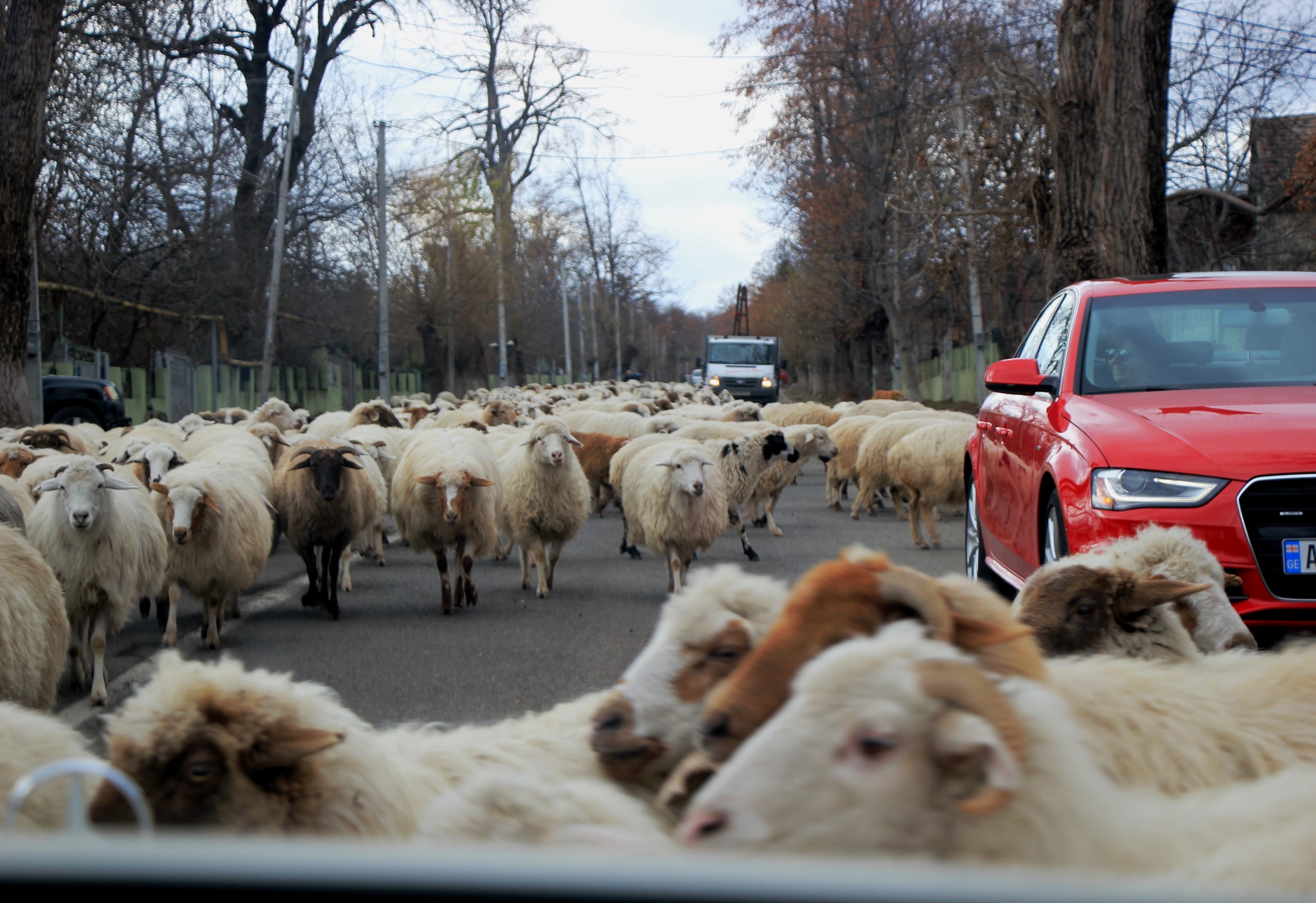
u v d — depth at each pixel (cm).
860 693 185
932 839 180
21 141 1791
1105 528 559
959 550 1257
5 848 109
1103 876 177
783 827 182
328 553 968
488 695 643
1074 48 1595
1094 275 1591
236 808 242
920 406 2105
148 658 761
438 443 1001
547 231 6406
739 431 1562
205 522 778
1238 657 347
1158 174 1570
